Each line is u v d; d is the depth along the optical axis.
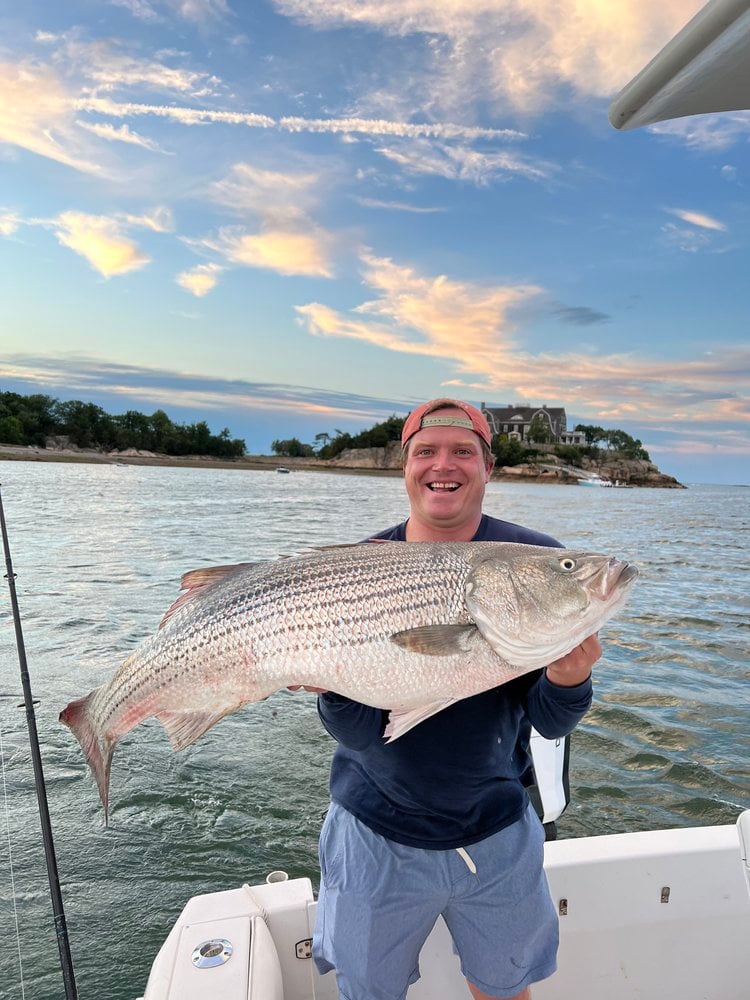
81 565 18.02
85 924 4.79
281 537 26.06
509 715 2.58
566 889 2.84
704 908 2.89
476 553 2.55
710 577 18.48
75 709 2.81
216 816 6.05
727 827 3.12
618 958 2.87
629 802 6.21
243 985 2.37
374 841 2.46
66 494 44.69
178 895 5.09
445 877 2.42
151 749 7.20
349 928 2.43
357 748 2.48
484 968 2.48
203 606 2.61
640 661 10.28
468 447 2.81
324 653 2.47
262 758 7.06
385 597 2.47
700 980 2.90
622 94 1.83
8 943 4.61
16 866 5.37
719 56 1.53
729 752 7.17
